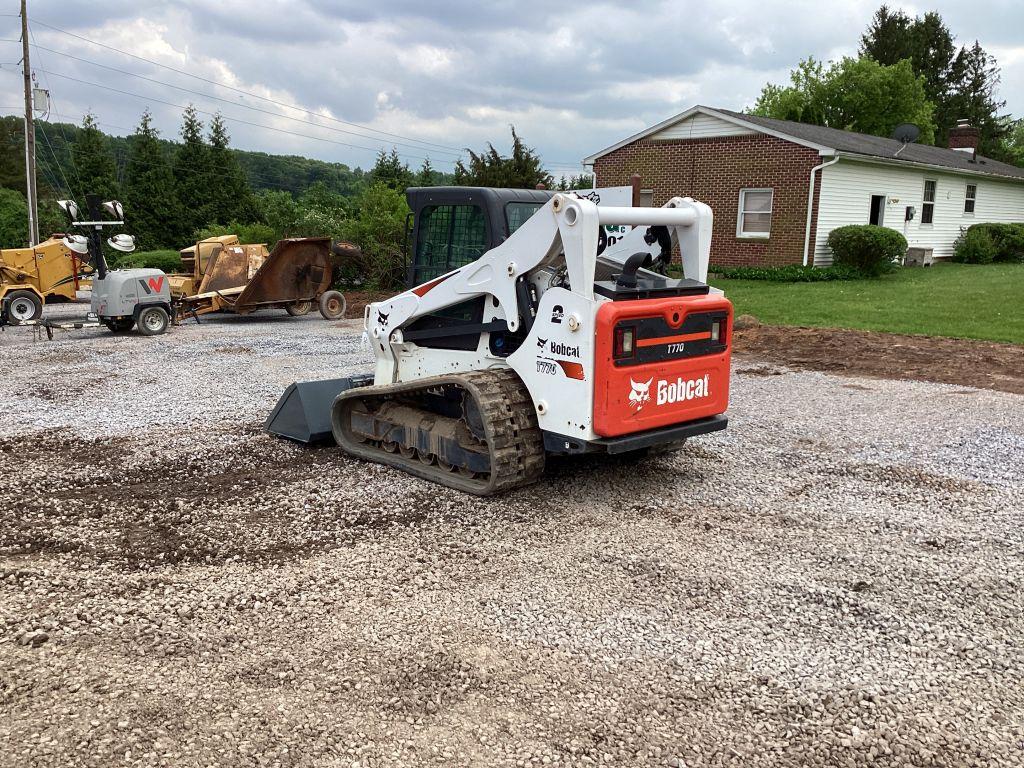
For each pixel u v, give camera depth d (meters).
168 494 5.97
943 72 58.94
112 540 5.07
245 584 4.42
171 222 48.97
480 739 3.06
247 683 3.44
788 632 3.88
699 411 5.75
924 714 3.24
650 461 6.66
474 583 4.42
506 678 3.48
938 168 23.69
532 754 2.97
